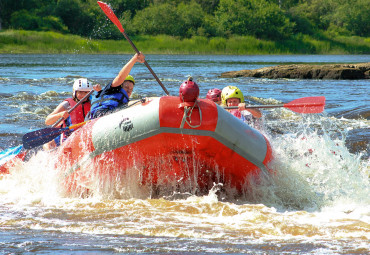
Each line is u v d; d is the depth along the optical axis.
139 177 19.05
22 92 52.00
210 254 12.52
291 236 14.10
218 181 19.50
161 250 12.79
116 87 21.42
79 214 16.28
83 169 19.05
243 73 83.25
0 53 174.25
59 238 13.74
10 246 13.00
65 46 193.00
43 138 21.12
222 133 17.84
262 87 64.56
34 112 40.00
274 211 17.08
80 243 13.30
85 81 23.81
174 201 18.27
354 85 69.75
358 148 28.31
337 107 45.56
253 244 13.33
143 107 18.02
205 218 15.99
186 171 18.88
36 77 73.00
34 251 12.64
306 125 36.19
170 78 76.12
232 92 25.16
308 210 17.72
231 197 19.70
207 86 63.69
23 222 15.30
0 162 22.88
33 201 18.23
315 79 81.81
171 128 17.45
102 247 12.99
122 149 18.17
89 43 199.50
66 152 19.69
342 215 16.61
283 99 51.12
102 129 18.58
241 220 15.73
